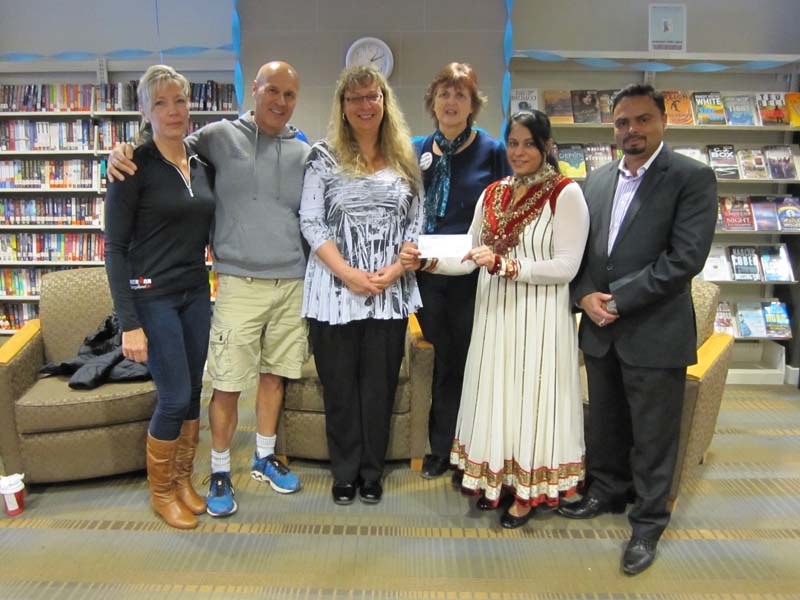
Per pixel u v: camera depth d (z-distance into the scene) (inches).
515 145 69.5
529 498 73.7
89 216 149.3
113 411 85.7
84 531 77.3
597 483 82.2
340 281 75.5
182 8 146.9
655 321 67.8
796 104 134.9
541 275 69.6
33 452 84.6
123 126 146.8
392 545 74.5
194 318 76.9
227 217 77.7
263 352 84.8
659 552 73.6
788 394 135.0
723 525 80.1
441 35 129.0
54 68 144.7
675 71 139.6
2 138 146.6
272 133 77.9
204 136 77.0
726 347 88.2
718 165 136.8
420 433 92.3
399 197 75.5
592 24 140.4
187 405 75.4
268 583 67.2
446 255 71.4
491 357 73.6
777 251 141.5
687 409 78.0
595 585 67.2
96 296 99.8
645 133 65.7
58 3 147.2
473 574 69.0
